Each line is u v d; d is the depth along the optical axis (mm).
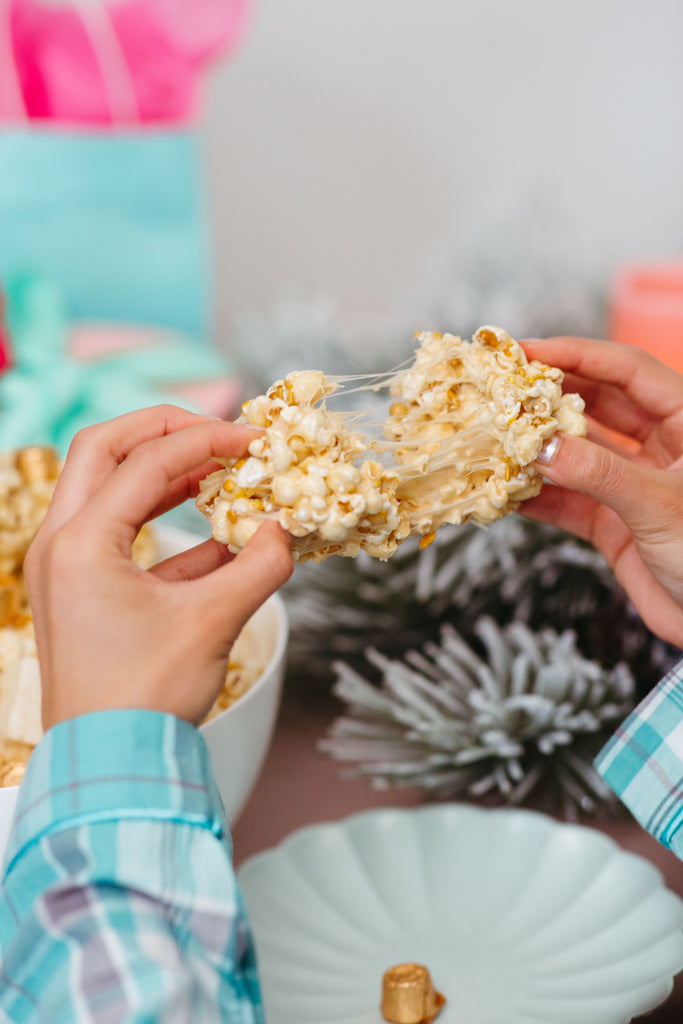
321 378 678
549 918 783
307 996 732
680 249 2027
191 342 1834
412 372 737
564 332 1368
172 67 1754
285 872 818
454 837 847
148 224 1828
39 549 633
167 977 539
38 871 567
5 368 1413
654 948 743
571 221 1843
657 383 835
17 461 860
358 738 941
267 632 847
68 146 1731
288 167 1896
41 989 555
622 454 900
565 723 886
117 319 1854
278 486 649
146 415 688
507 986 735
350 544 695
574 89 1913
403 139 1911
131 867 563
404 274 2004
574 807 890
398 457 722
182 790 577
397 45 1838
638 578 855
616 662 998
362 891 808
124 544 613
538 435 693
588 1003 714
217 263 1941
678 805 732
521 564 1015
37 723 745
